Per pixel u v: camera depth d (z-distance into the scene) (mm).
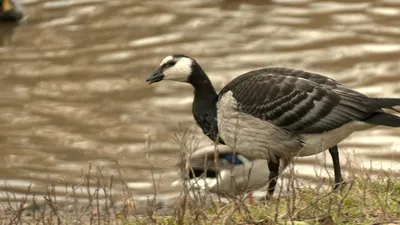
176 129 17828
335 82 11242
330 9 26250
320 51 22594
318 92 10938
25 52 23297
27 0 27703
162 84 20812
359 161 15492
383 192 10227
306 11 26141
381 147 16609
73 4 27359
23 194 14320
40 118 18812
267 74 11383
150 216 9750
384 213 9352
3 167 16141
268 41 23500
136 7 26859
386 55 22062
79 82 20891
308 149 11148
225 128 11414
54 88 20547
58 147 17156
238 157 12711
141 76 21141
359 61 21688
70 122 18562
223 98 11438
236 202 9609
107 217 10516
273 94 11047
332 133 10984
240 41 23531
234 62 21812
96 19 25781
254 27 24766
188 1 27453
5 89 20578
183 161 10656
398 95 19328
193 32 24391
